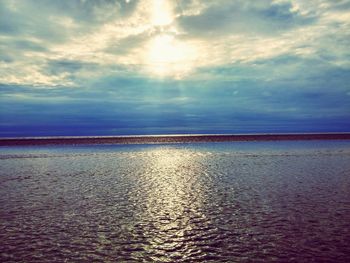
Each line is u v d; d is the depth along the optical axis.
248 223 14.99
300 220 15.41
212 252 11.63
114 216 16.41
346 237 13.01
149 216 16.34
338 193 21.67
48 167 37.81
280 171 32.69
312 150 59.09
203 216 16.25
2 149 70.31
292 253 11.43
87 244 12.51
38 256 11.35
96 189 23.88
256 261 10.83
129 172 33.00
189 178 28.59
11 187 25.02
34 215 16.70
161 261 10.91
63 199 20.55
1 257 11.27
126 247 12.17
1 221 15.62
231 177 28.95
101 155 53.34
